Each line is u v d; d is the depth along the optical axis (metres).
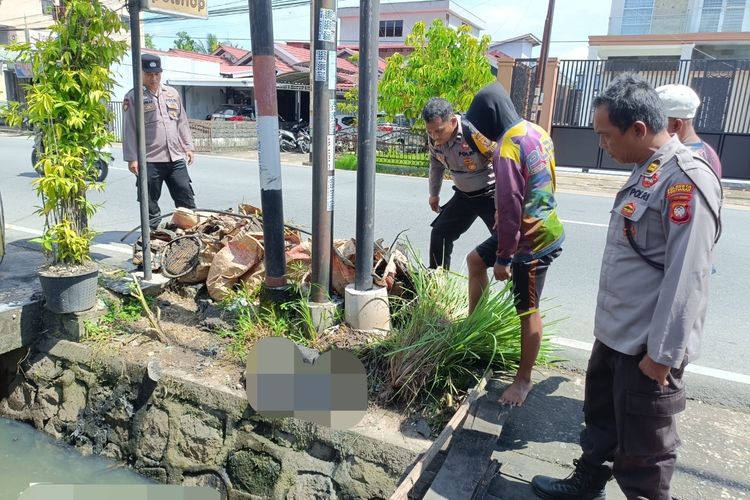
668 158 2.00
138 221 7.55
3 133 21.98
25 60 3.73
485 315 3.43
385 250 4.23
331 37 3.54
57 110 3.71
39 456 3.66
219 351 3.74
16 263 5.02
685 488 2.61
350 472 2.94
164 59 25.20
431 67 13.61
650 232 2.03
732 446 2.93
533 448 2.93
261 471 3.16
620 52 22.75
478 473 2.59
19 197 8.98
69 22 3.67
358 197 3.65
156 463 3.46
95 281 4.01
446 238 4.39
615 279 2.15
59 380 3.90
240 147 19.66
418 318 3.50
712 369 3.80
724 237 7.75
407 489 2.47
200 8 4.46
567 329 4.45
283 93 26.00
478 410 3.06
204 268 4.46
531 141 2.79
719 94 13.69
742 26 21.89
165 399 3.50
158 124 5.43
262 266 4.29
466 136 3.66
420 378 3.22
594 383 2.41
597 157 15.11
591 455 2.45
